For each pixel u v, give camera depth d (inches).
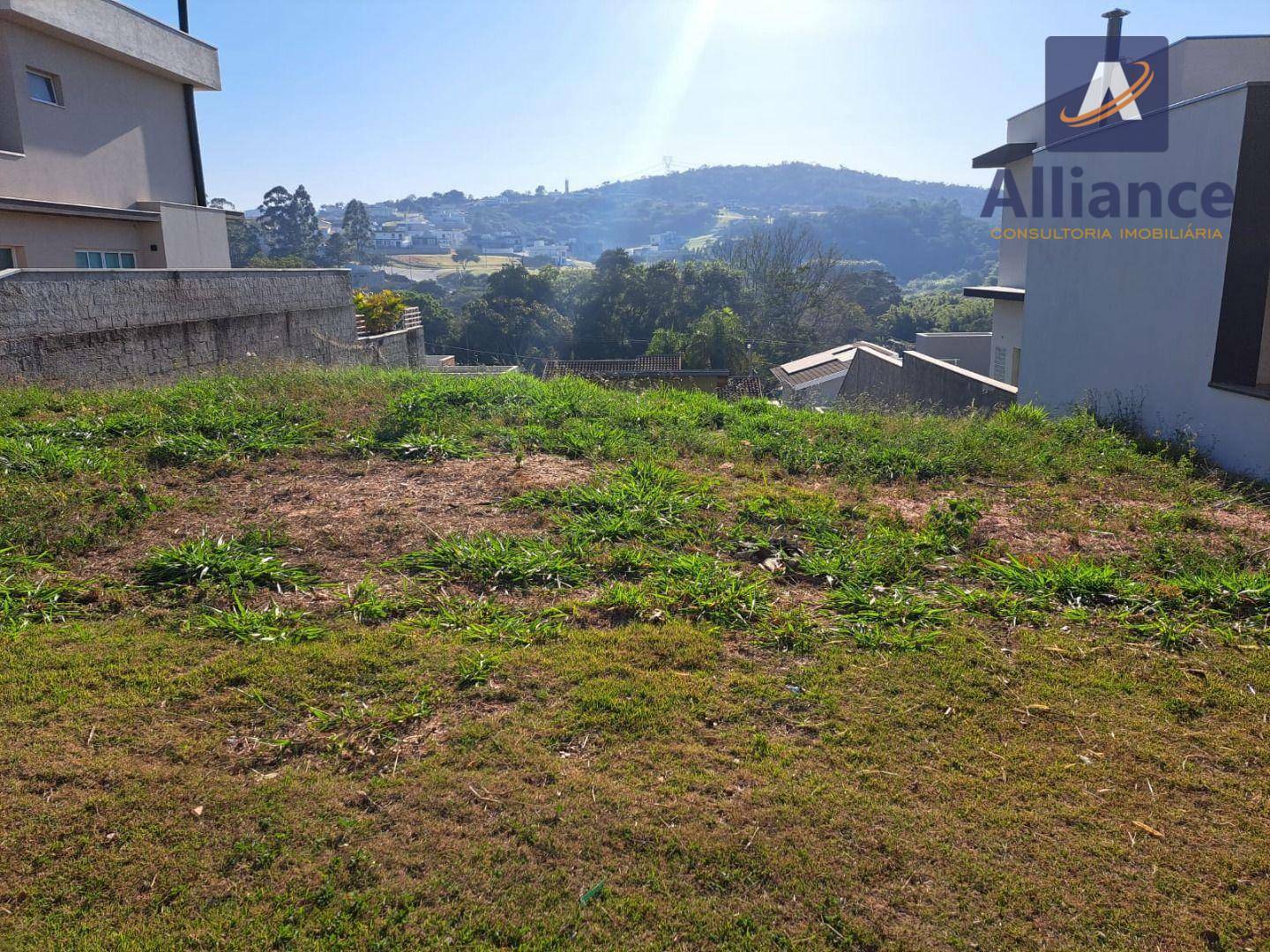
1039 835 104.7
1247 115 281.0
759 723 126.9
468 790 109.5
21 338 318.3
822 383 930.1
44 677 131.4
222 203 763.4
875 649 149.9
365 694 130.9
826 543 198.4
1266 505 245.3
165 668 135.6
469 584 173.3
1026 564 188.1
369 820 103.8
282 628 150.9
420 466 247.3
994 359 627.5
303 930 87.8
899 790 112.2
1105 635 157.0
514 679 136.4
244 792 107.7
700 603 164.4
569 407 326.6
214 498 213.0
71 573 169.6
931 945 88.4
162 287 406.6
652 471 246.5
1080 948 88.4
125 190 569.0
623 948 87.3
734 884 95.7
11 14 450.3
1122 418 350.9
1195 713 131.9
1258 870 99.3
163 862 95.8
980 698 134.6
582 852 99.7
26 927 86.7
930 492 250.4
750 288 2146.9
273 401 303.6
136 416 265.7
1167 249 327.9
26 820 101.0
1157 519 220.5
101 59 541.3
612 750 118.9
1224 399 297.6
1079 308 393.4
